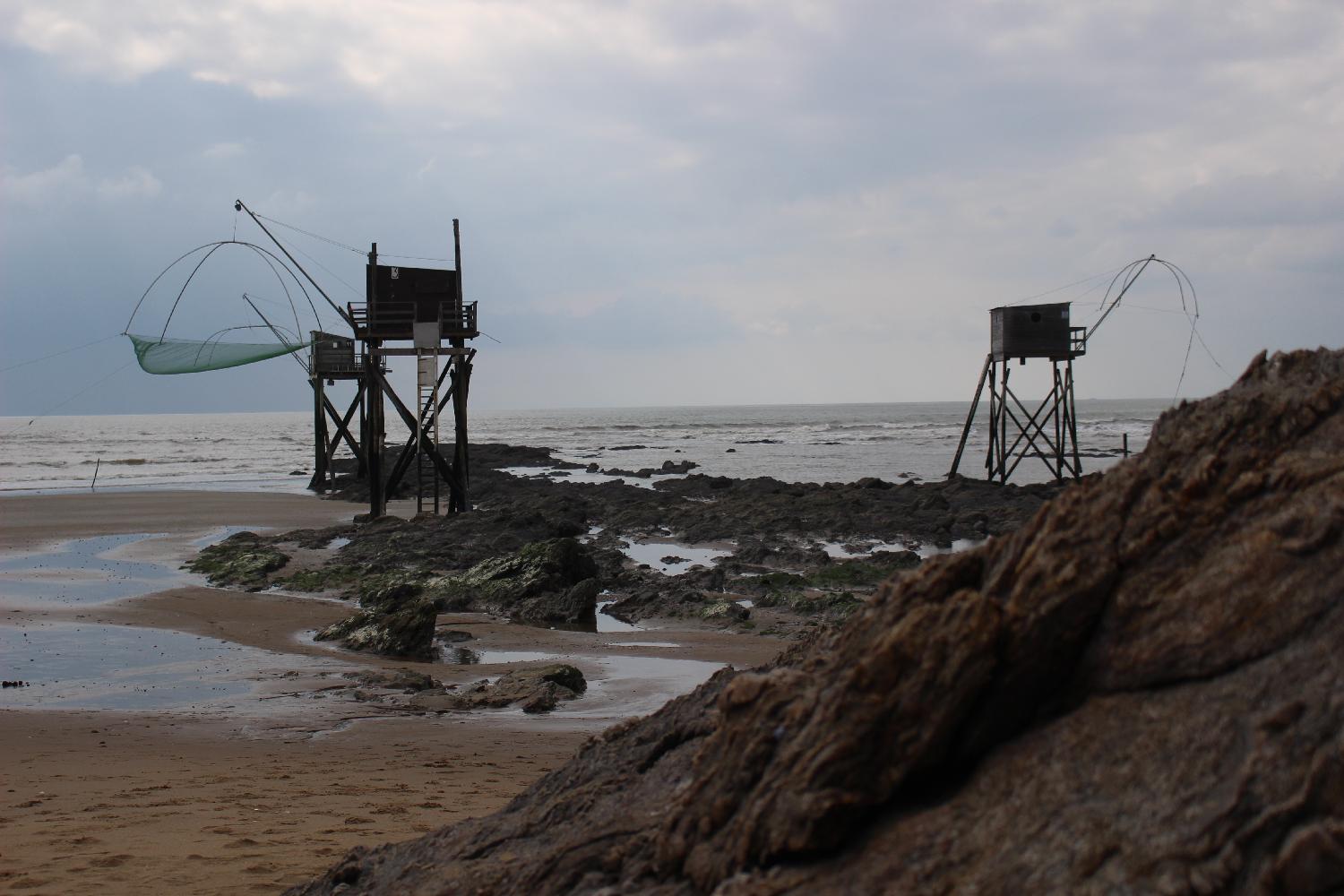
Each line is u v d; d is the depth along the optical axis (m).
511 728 12.67
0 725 12.42
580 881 4.11
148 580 24.80
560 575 22.89
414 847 5.35
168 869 6.52
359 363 49.78
